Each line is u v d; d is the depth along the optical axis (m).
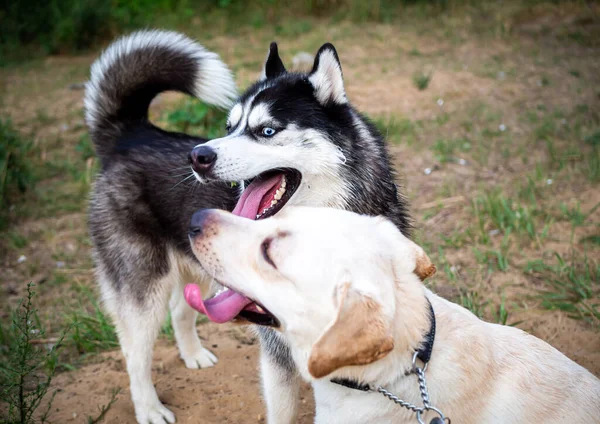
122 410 1.40
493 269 1.70
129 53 1.44
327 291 0.96
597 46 3.36
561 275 1.63
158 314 1.39
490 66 3.17
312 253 0.98
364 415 1.02
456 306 1.08
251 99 1.30
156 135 1.45
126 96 1.46
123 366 1.53
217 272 1.03
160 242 1.38
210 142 1.27
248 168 1.24
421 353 0.99
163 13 4.29
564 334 1.47
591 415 1.01
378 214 1.31
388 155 1.37
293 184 1.30
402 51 3.48
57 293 1.80
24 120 2.81
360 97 2.84
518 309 1.55
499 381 1.02
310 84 1.28
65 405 1.41
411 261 1.02
